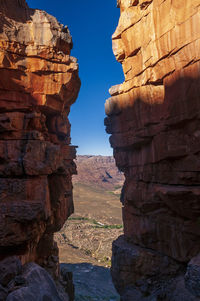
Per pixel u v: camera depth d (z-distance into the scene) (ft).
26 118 44.96
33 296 28.94
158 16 48.62
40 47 48.01
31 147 41.93
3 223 36.55
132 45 57.93
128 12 58.54
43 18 49.32
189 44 42.16
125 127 60.34
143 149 56.95
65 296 48.57
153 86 52.60
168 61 46.85
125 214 63.31
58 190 51.47
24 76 47.44
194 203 41.47
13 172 41.22
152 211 53.01
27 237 38.37
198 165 42.34
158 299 43.37
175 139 46.62
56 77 49.85
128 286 52.37
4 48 45.37
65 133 59.31
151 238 53.11
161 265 49.29
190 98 42.39
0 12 45.11
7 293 29.73
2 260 35.76
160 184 51.06
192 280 36.35
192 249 43.65
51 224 50.65
